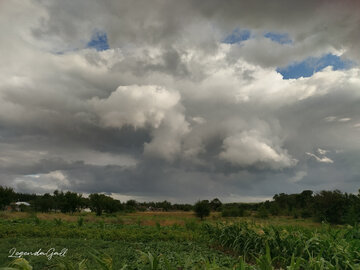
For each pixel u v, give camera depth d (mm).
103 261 4238
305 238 7441
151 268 3918
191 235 14859
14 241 11266
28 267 3590
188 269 6867
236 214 47781
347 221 27266
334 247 6273
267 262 4195
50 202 45875
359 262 5996
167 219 32875
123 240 13258
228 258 8586
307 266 4637
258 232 9336
